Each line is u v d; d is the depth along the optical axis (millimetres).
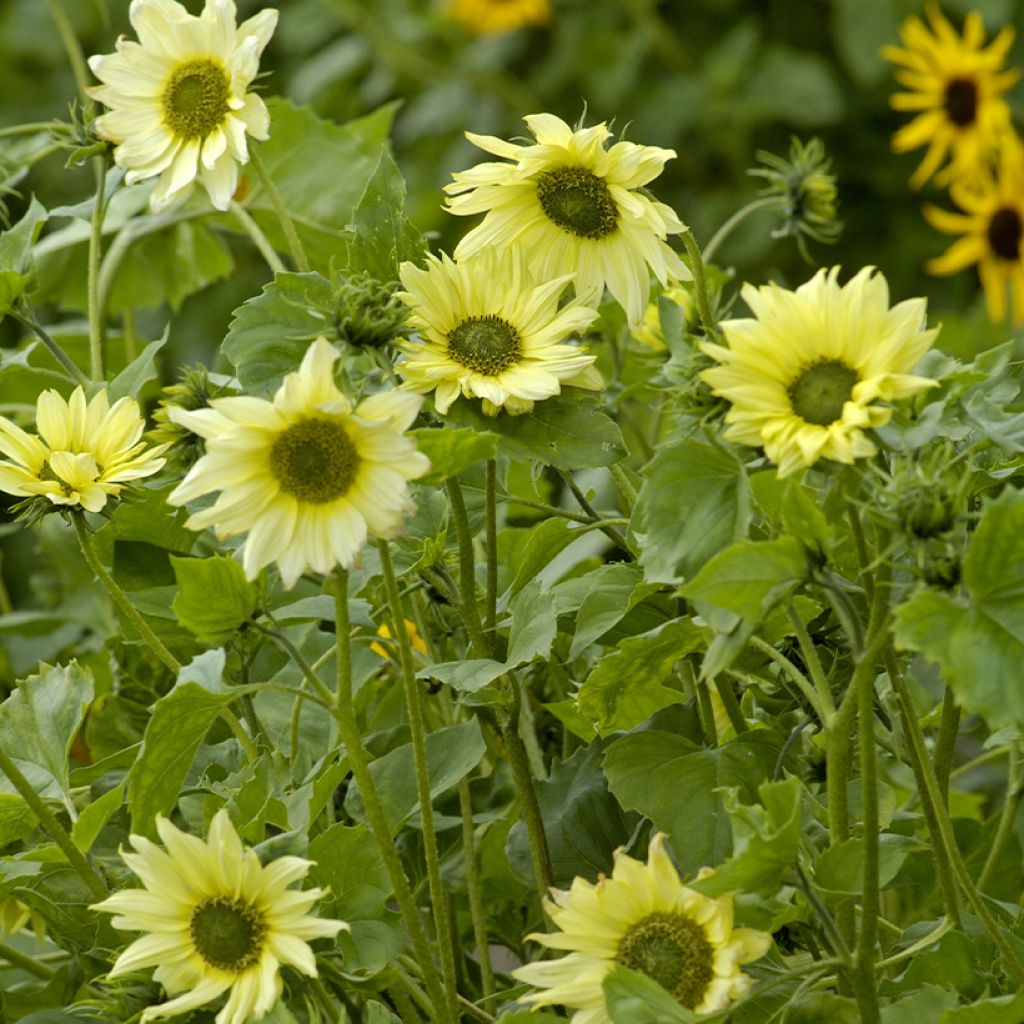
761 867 2674
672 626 2811
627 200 2822
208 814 2840
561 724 3154
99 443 2893
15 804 2846
